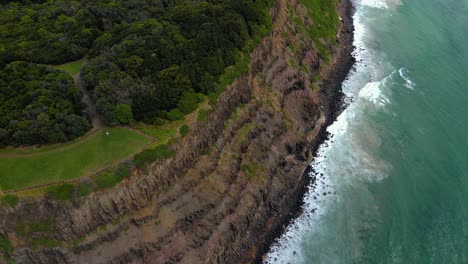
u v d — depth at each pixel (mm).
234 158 63781
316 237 64625
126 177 51000
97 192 49219
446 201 69188
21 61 60969
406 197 69938
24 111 52188
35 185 47969
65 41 67812
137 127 55812
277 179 68438
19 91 55656
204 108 60438
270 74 76438
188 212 56281
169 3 78250
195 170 58562
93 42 68312
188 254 55562
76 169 50031
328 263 61500
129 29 68750
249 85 70188
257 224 63719
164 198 54875
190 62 62625
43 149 51562
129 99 56656
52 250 47844
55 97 55406
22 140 50719
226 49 67250
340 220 66750
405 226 65625
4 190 47281
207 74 62562
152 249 52969
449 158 76375
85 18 74125
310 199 69562
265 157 68250
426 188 71312
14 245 47250
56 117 52500
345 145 78500
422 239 63844
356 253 62531
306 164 73812
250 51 71250
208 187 59000
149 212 53219
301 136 75562
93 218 49531
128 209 51969
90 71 60156
